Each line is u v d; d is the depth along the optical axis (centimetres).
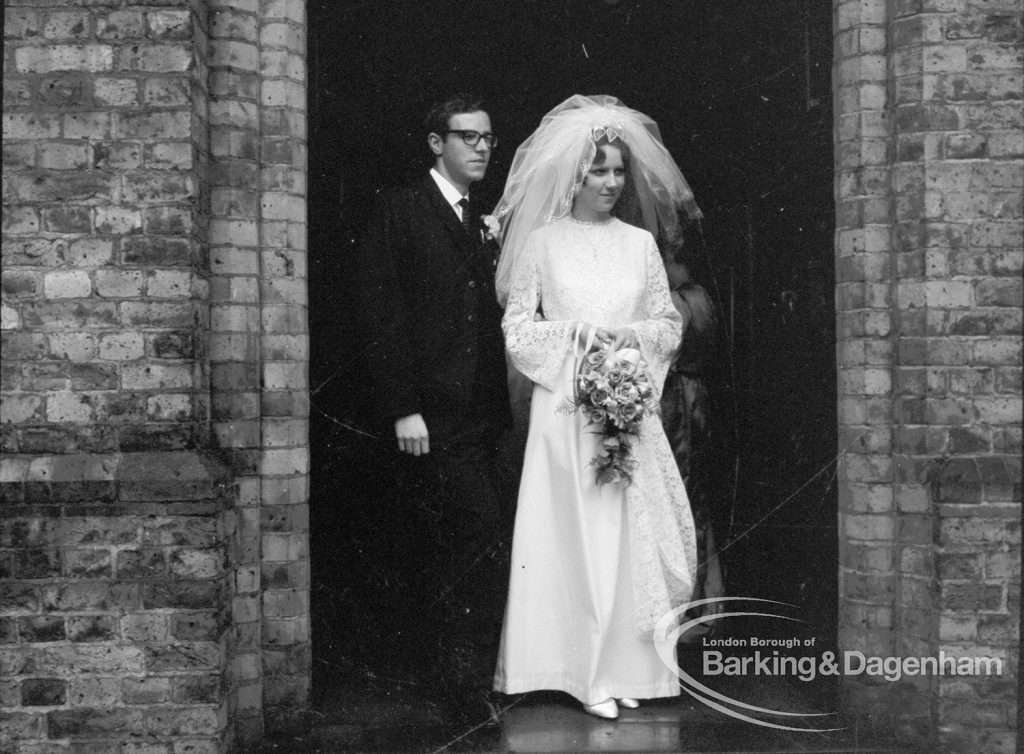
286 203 391
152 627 353
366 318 406
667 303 410
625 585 390
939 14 385
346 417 414
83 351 356
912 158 388
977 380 383
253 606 383
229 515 371
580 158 398
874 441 396
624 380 379
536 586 392
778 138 434
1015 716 375
